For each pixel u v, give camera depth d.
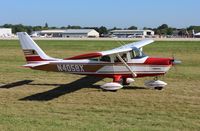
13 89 14.56
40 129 8.43
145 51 36.31
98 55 12.47
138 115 9.94
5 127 8.59
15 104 11.48
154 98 12.42
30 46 15.20
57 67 14.91
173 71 19.97
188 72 19.62
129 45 15.90
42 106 11.17
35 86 15.36
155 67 14.08
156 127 8.64
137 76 14.39
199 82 16.27
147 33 149.88
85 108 10.87
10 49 40.62
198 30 164.50
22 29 175.88
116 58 14.27
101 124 8.91
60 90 14.30
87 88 14.73
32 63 15.28
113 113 10.20
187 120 9.33
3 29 140.00
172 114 10.02
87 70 14.64
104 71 14.47
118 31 148.38
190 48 40.94
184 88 14.62
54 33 147.88
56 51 37.47
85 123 9.02
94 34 145.62
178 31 159.00
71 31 146.50
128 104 11.45
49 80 17.02
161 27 184.50
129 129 8.43
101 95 13.05
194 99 12.27
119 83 14.56
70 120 9.34
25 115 9.91
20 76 18.39
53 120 9.31
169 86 15.12
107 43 56.34
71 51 37.53
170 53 33.62
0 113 10.14
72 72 14.81
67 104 11.48
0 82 16.55
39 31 158.00
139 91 13.88
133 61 14.23
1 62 25.48
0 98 12.59
